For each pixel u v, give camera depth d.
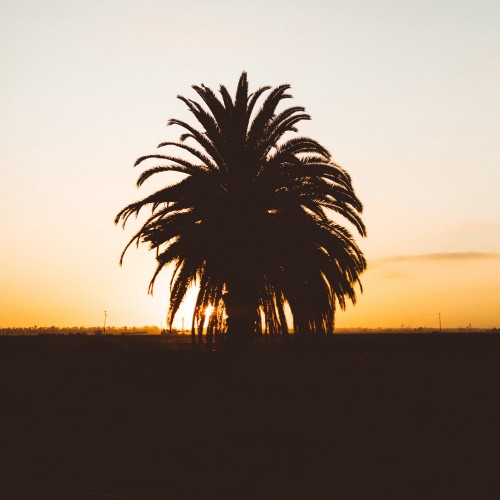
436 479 13.64
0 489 12.30
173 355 31.81
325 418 22.61
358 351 33.34
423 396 25.44
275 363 27.67
